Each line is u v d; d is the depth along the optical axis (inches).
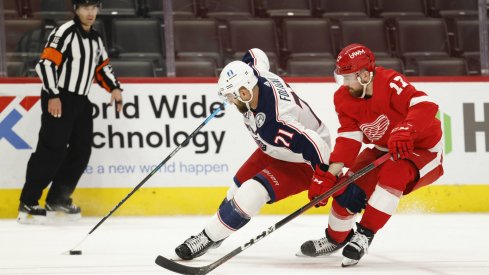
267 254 427.8
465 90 705.6
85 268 379.6
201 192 685.9
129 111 681.6
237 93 372.8
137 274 357.4
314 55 811.4
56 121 631.2
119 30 737.0
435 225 593.0
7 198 673.0
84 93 644.1
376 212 372.8
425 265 378.6
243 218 386.6
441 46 812.6
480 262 389.1
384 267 372.5
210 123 685.9
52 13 733.3
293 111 380.2
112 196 679.7
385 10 855.7
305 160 374.6
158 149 683.4
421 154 385.1
